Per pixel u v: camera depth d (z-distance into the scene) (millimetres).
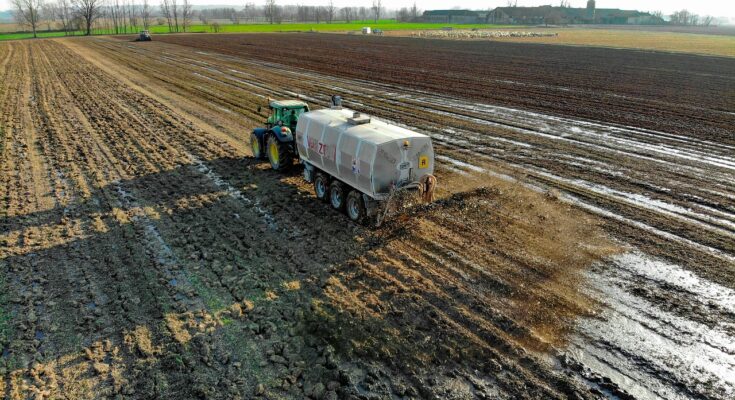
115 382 7289
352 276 10008
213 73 41031
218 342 8141
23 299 9250
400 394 7086
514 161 17578
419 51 60969
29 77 38031
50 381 7309
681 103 28078
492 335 8234
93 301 9250
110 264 10523
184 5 160000
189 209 13281
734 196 14406
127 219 12734
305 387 7242
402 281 9844
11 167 16781
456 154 18328
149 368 7578
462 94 31109
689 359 7758
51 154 18297
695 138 20766
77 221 12633
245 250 11102
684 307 9039
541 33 103312
